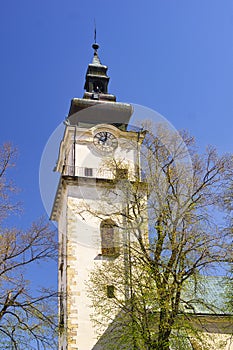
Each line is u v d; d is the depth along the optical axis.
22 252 20.62
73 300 33.88
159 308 24.19
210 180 21.25
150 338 22.75
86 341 32.88
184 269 22.86
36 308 20.34
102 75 44.38
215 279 37.03
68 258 34.66
